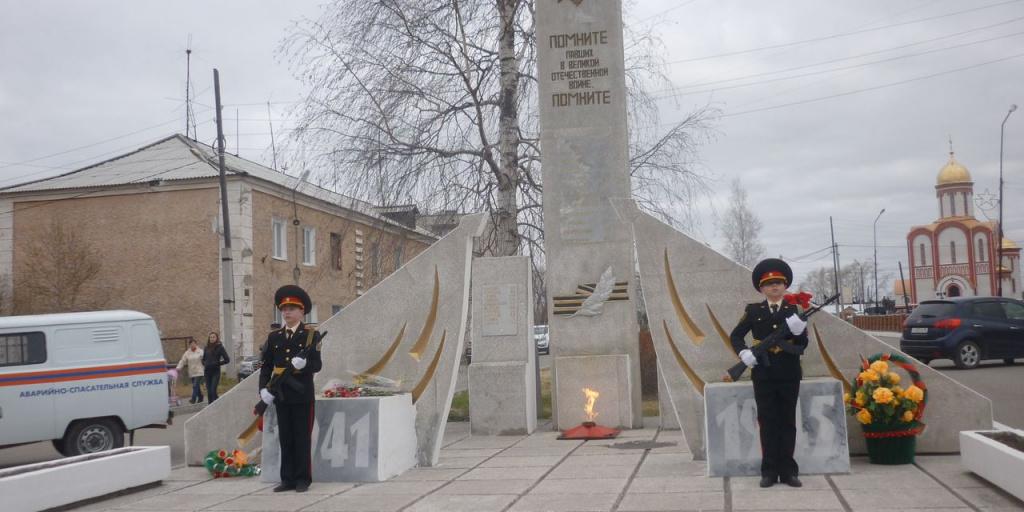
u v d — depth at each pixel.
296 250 33.38
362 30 17.86
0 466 14.02
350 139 17.77
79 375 13.30
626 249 13.68
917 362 9.20
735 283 9.88
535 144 17.89
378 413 9.34
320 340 9.13
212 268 30.48
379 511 7.65
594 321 13.60
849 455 8.96
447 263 10.64
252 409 10.78
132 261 31.16
